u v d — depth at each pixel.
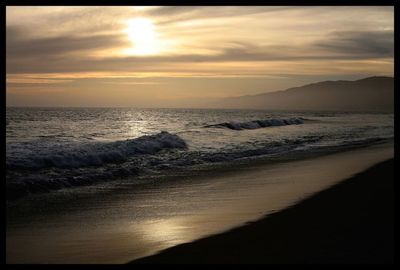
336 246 5.79
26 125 36.16
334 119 73.81
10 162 11.59
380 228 6.59
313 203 8.56
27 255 5.81
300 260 5.34
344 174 12.53
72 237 6.61
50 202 8.93
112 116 68.44
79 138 22.72
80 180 11.15
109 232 6.87
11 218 7.66
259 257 5.52
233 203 8.85
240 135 28.44
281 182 11.40
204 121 52.34
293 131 35.16
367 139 27.08
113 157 14.60
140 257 5.69
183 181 11.70
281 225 6.98
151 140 18.83
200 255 5.69
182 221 7.48
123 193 10.00
